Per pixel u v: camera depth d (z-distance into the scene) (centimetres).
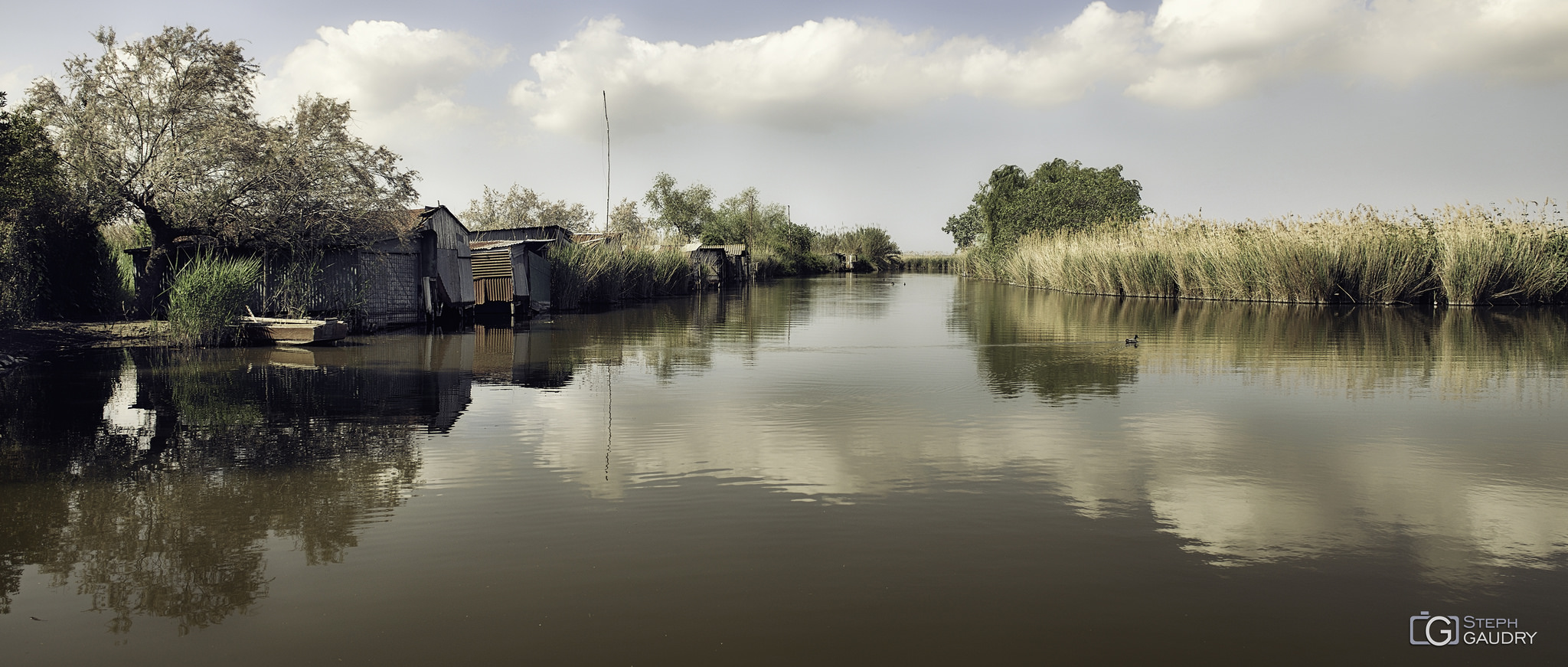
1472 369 1251
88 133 1758
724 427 845
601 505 577
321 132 1867
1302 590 439
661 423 863
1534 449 747
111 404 955
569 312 2669
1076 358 1424
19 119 1692
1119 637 387
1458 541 512
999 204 6297
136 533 520
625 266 3216
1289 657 370
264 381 1134
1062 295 3700
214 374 1200
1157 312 2542
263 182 1775
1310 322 2130
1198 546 501
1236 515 559
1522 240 2620
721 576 454
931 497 598
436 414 905
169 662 367
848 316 2483
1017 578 452
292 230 1795
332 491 609
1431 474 662
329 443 765
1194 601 425
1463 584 448
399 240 2025
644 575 455
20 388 1053
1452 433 810
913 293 3916
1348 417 895
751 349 1563
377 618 405
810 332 1923
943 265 9262
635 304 3084
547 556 482
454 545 499
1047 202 4881
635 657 367
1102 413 920
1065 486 627
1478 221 2684
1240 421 872
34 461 692
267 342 1582
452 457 712
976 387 1101
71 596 432
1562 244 2650
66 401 967
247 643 382
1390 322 2086
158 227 1853
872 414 916
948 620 403
